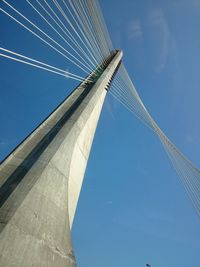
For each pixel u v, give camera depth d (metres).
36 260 7.39
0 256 6.37
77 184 11.75
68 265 8.61
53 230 8.51
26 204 7.70
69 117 12.72
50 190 9.03
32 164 9.55
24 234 7.23
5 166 9.17
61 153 10.39
